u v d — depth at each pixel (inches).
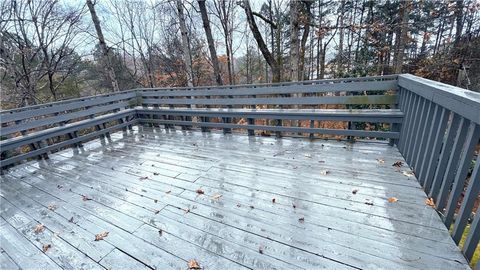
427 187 79.4
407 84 96.7
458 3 303.4
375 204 76.6
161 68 542.6
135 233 73.0
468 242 53.1
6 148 123.8
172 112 177.2
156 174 112.1
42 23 311.7
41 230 78.4
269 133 156.6
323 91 128.6
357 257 57.9
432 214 69.5
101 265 62.5
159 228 74.4
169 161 126.3
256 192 89.5
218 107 181.3
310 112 130.9
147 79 566.6
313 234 66.4
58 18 320.8
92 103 165.0
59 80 394.9
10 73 307.3
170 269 59.4
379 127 171.2
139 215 81.8
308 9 321.4
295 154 120.4
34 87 329.4
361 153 114.7
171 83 534.3
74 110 166.1
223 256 61.7
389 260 56.3
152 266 60.8
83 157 141.2
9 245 72.6
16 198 100.8
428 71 373.7
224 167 113.3
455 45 378.6
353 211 74.3
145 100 194.2
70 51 351.6
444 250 57.2
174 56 514.0
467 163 55.7
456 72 368.5
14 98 329.4
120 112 182.4
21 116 130.4
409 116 100.7
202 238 68.5
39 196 100.8
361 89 119.7
